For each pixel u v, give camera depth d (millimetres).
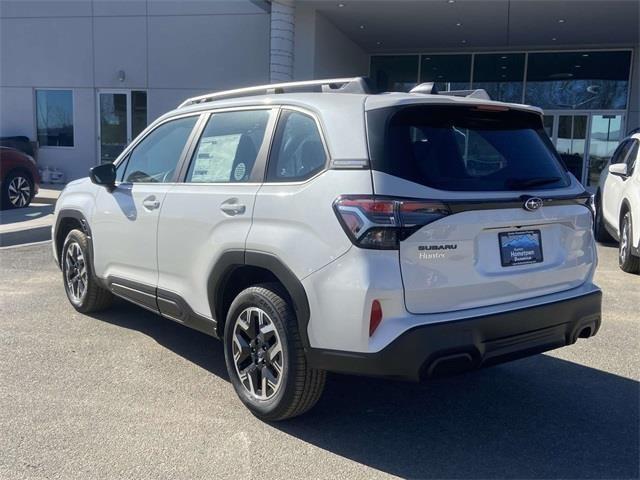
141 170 5082
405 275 3180
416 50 20125
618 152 9766
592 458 3461
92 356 4895
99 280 5488
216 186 4172
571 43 18328
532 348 3605
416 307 3236
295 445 3557
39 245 9555
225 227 3959
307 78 15055
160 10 17922
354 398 4227
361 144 3352
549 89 19328
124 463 3326
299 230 3482
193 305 4328
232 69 17609
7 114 19734
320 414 3963
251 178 3939
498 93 19859
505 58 19656
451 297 3326
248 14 17312
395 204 3174
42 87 19328
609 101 18719
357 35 17766
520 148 3854
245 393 3918
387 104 3418
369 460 3408
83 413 3900
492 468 3344
